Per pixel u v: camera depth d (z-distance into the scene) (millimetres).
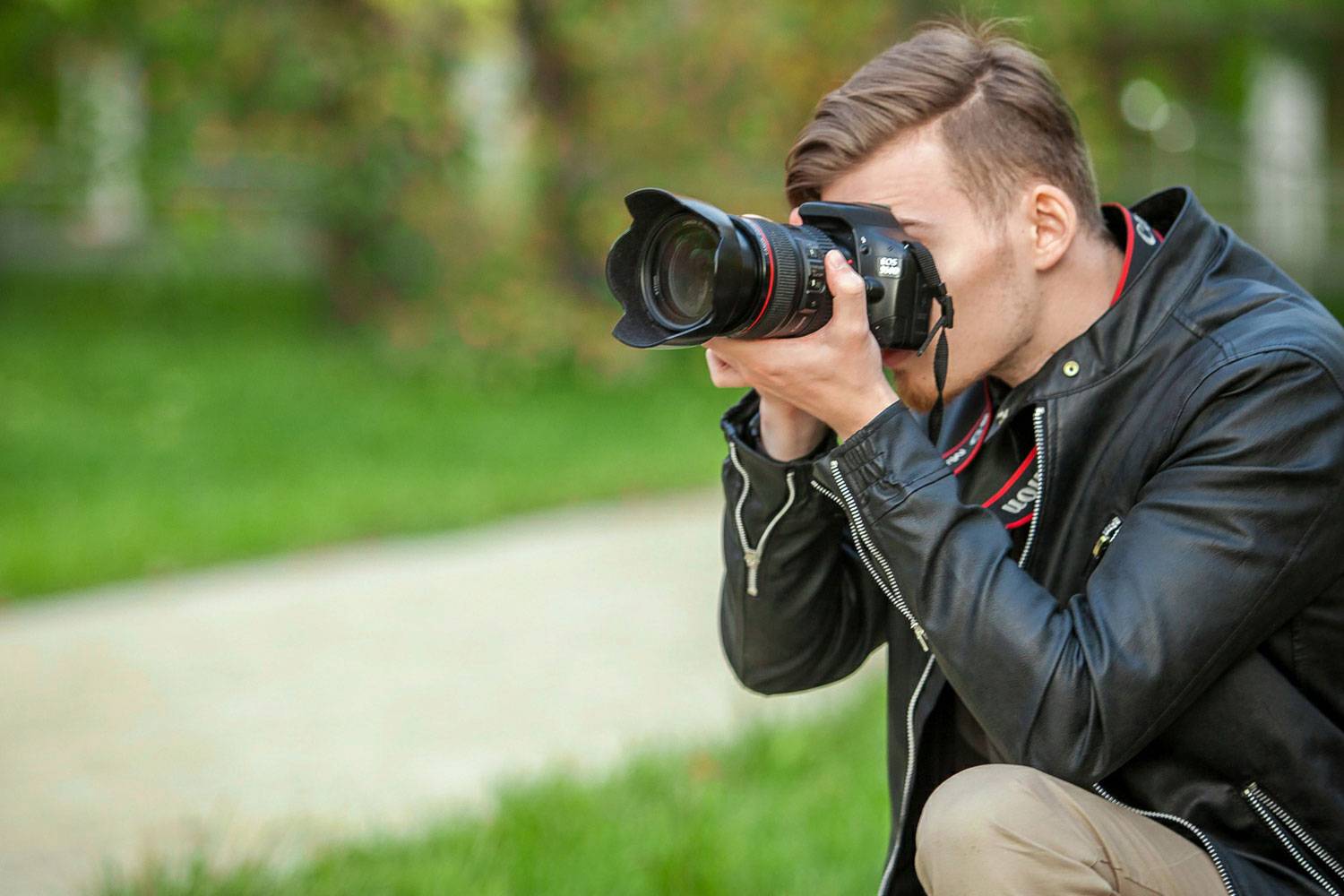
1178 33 31969
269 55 21578
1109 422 3949
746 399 4340
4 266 30641
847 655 4531
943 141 4020
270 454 17578
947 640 3660
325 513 14367
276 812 7449
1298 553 3605
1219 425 3693
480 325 22031
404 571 12547
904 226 4027
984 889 3498
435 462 17250
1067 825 3521
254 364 22766
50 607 11484
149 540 13258
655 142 22047
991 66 4094
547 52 21953
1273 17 31641
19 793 7703
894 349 3990
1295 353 3707
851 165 4105
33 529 13734
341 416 19859
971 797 3566
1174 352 3910
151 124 23016
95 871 6730
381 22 21594
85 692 9391
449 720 8836
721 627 4590
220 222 25500
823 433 4223
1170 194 4234
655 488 15883
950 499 3729
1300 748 3633
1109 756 3545
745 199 22438
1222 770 3697
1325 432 3656
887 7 22188
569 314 22266
